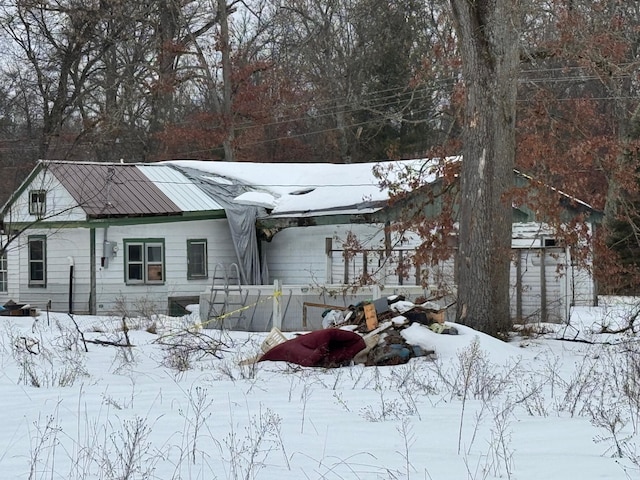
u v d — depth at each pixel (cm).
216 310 2556
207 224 3291
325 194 3262
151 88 4572
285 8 5162
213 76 5144
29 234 3250
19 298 3284
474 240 2012
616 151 2158
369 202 2948
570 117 2303
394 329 1770
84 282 3086
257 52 5188
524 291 2652
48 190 3125
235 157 4822
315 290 2450
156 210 3141
